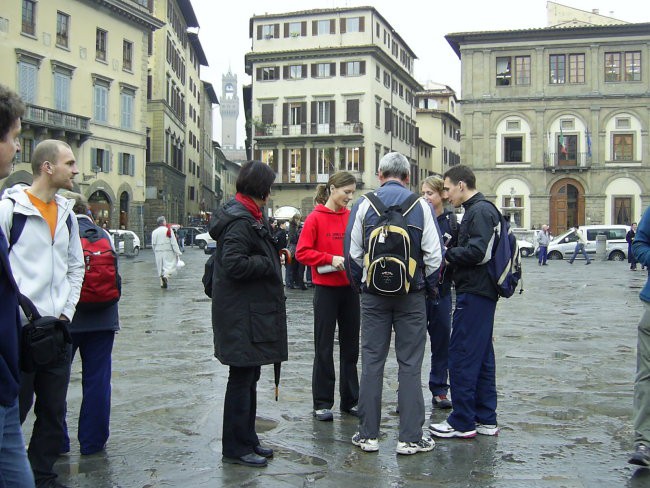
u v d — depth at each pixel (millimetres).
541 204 49094
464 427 5242
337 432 5434
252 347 4629
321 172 57812
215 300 4707
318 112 57750
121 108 44656
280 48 58656
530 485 4309
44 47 38031
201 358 8375
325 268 5715
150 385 6949
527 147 49125
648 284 4730
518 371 7699
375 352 4992
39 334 3527
